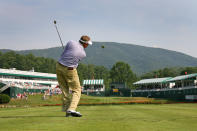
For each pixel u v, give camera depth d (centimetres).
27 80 7594
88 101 4456
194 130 411
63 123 493
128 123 496
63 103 693
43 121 536
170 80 5853
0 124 493
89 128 419
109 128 420
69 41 652
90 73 14988
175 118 637
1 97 3347
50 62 13500
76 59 646
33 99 4156
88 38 660
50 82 8438
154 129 417
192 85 4769
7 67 11606
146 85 6950
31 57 13338
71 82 662
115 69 12031
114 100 4612
